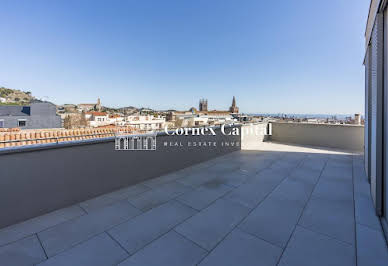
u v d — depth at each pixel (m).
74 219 1.96
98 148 2.53
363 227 1.81
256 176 3.42
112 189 2.71
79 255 1.42
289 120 7.81
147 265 1.33
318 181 3.14
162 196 2.56
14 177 1.82
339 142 6.09
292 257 1.40
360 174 3.49
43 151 2.02
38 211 2.00
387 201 1.84
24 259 1.38
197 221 1.93
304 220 1.95
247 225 1.86
